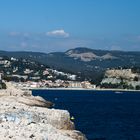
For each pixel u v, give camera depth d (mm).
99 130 77562
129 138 67938
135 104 185750
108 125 87750
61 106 153625
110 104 183500
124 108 154125
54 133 36375
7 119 39312
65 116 49000
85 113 123312
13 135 31406
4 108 48062
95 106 164750
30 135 32281
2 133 31625
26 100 115938
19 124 37438
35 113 46625
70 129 48656
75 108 146750
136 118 108062
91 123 91062
